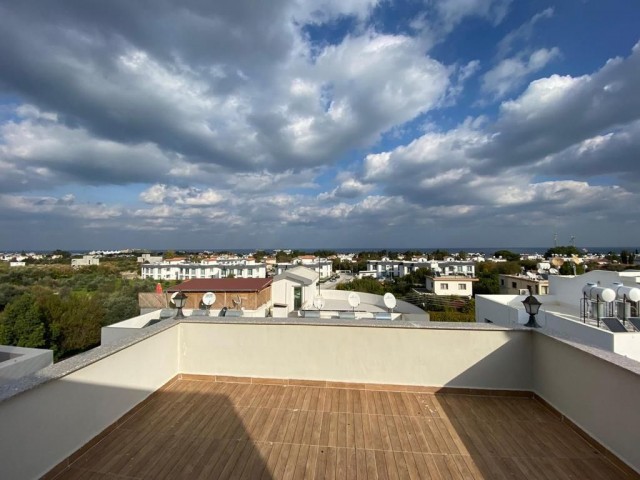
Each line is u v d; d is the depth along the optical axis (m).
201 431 2.70
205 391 3.46
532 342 3.29
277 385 3.61
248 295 14.11
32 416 2.00
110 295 21.44
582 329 6.23
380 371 3.47
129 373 2.95
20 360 5.77
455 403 3.19
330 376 3.54
